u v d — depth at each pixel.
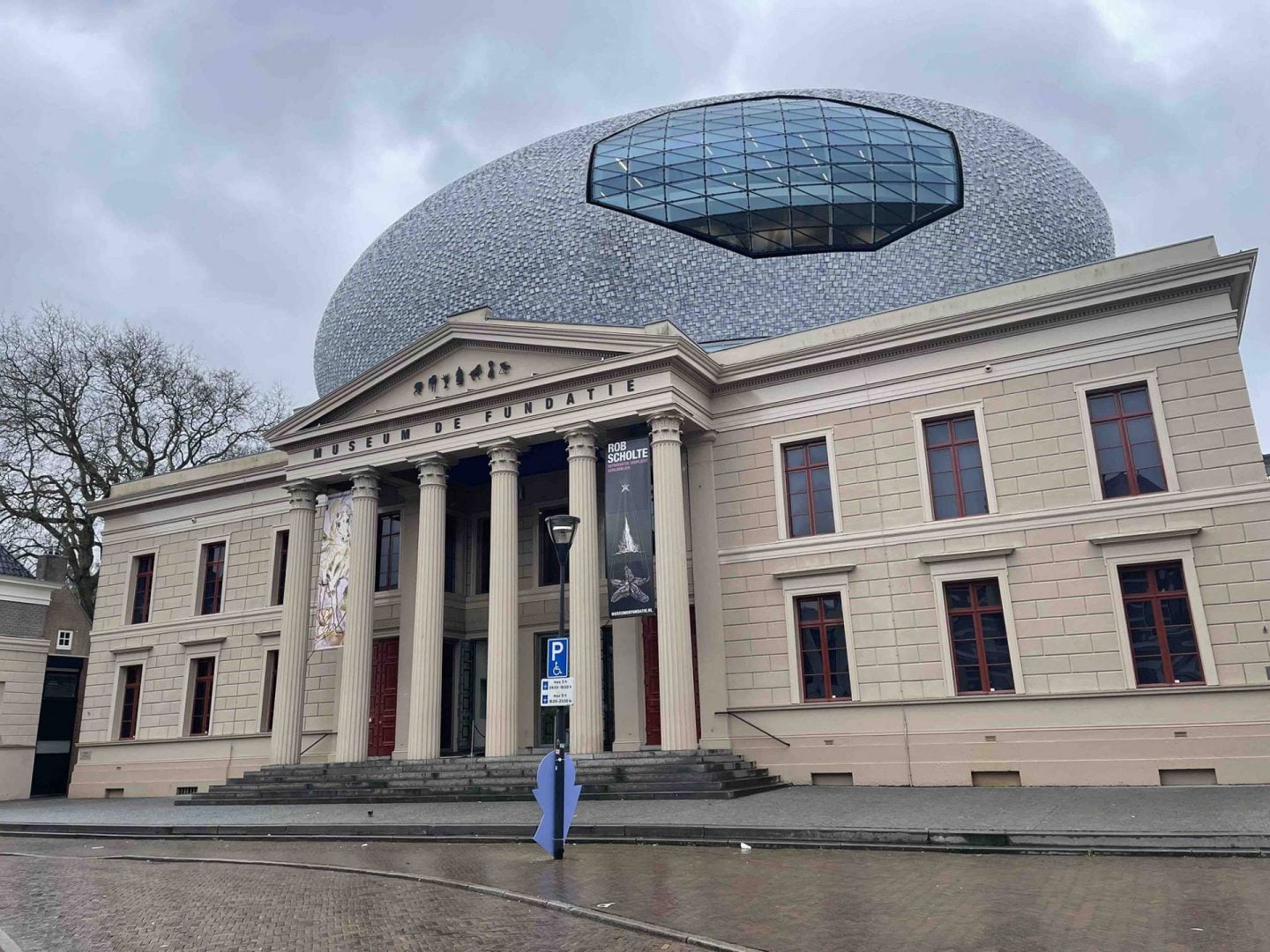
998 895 9.86
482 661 31.75
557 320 31.33
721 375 26.66
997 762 21.58
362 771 25.38
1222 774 19.48
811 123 32.84
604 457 28.03
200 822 20.27
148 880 13.15
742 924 8.92
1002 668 22.23
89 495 42.94
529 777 22.77
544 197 33.94
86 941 9.06
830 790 21.41
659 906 9.86
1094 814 14.98
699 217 31.28
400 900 10.81
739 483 26.16
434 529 27.22
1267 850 11.86
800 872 11.73
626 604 23.83
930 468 24.11
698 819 16.28
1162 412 21.56
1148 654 20.89
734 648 25.12
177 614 35.59
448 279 34.28
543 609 29.72
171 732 34.19
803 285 29.98
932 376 24.34
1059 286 23.17
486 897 10.84
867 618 23.75
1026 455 22.84
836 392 25.45
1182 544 20.80
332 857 14.94
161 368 44.75
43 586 38.53
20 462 41.50
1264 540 20.09
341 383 37.56
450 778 23.44
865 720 23.17
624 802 19.67
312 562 30.67
